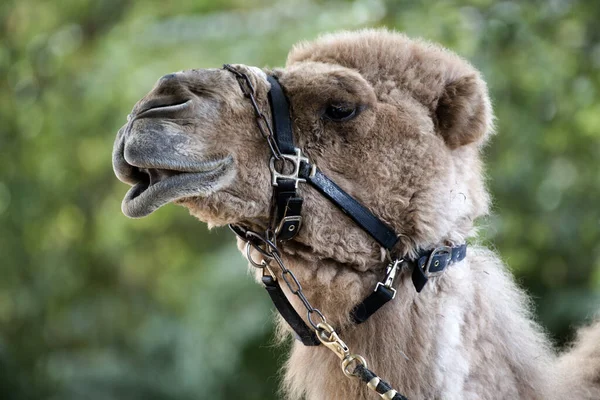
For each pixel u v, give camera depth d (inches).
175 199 312.8
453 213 340.8
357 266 335.9
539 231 952.3
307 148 334.0
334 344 321.7
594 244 983.0
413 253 335.6
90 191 1305.4
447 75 346.9
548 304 971.3
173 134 311.3
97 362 1278.3
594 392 367.6
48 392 1162.0
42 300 1288.1
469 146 356.5
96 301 1486.2
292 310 338.0
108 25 1202.0
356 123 334.0
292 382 367.6
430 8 848.9
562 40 914.1
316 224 331.3
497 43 880.3
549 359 362.6
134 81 1051.3
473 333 337.1
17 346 1273.4
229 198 322.7
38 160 1206.9
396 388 328.8
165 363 1306.6
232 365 1029.2
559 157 973.8
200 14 1100.5
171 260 1476.4
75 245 1366.9
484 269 357.1
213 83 327.6
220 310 1050.7
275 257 329.4
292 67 349.7
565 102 908.0
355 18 903.1
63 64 1176.2
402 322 333.1
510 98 910.4
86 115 1144.2
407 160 335.0
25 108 1189.1
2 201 1235.9
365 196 333.7
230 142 322.0
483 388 333.4
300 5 1006.4
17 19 1186.0
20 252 1237.1
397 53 350.6
